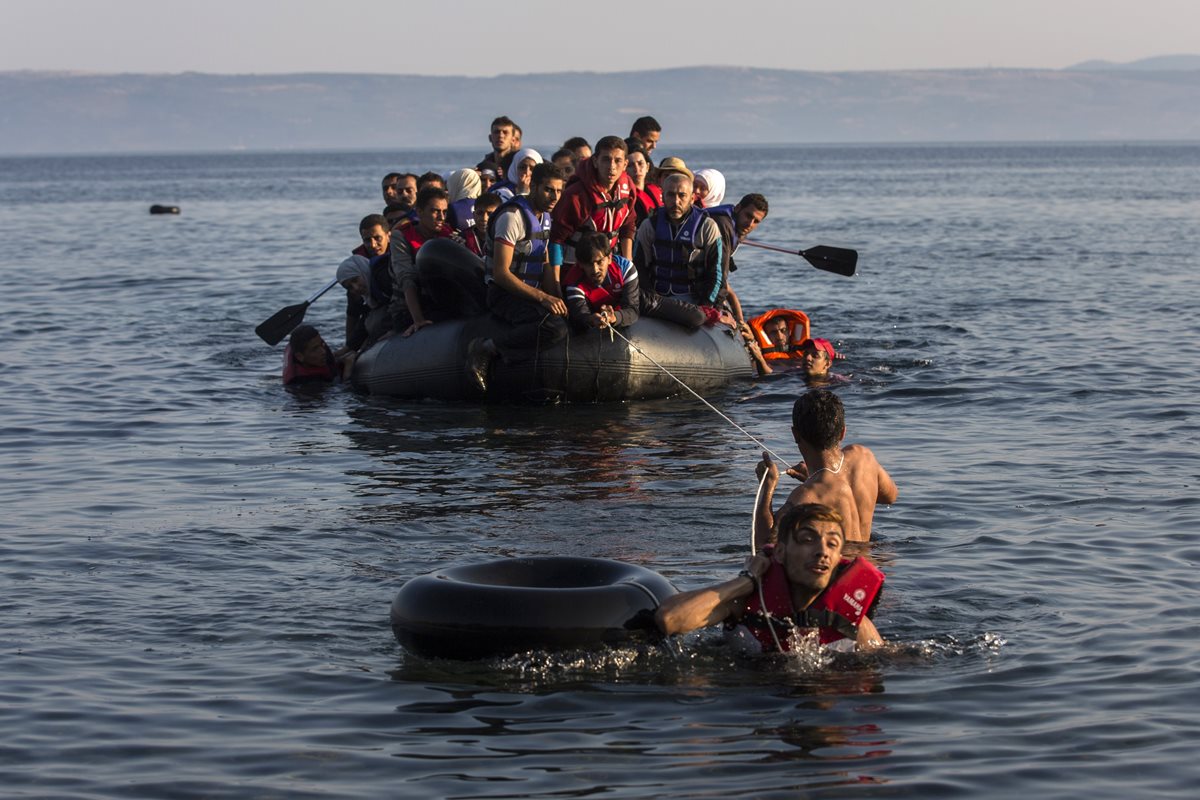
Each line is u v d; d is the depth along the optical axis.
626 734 5.16
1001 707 5.37
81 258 30.89
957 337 16.08
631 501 8.74
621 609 5.88
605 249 11.93
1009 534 7.79
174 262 29.67
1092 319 17.50
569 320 12.24
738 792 4.66
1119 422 11.07
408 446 10.62
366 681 5.73
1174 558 7.27
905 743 5.05
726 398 12.53
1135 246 30.42
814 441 7.30
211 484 9.39
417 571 7.27
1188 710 5.29
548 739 5.12
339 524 8.24
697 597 5.80
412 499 8.87
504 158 15.20
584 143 13.70
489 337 12.38
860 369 13.88
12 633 6.32
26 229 44.41
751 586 5.92
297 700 5.54
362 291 13.79
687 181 12.88
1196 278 22.64
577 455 10.21
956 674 5.71
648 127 13.94
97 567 7.37
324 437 11.01
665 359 12.53
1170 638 6.06
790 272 26.41
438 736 5.17
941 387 12.74
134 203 68.25
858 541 7.41
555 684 5.68
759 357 13.66
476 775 4.83
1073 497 8.62
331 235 40.44
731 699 5.49
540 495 8.94
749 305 20.06
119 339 16.88
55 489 9.26
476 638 5.84
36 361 15.04
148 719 5.36
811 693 5.54
